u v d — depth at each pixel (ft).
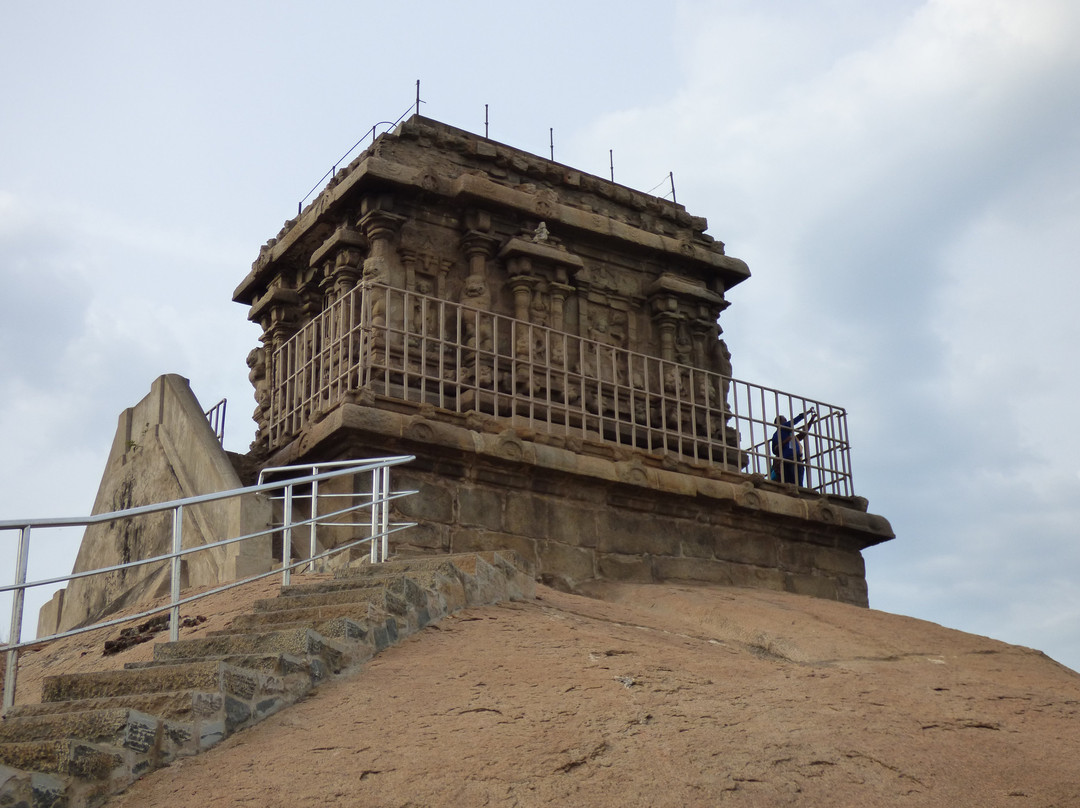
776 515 61.87
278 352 62.28
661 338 71.46
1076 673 40.73
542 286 66.33
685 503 58.90
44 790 22.71
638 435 68.44
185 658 30.27
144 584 56.75
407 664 30.73
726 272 74.64
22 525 28.48
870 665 39.04
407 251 63.21
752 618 44.11
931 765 25.91
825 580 64.23
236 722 26.66
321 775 23.93
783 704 29.14
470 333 63.36
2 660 45.57
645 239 71.00
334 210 64.85
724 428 65.46
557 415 64.28
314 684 29.01
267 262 71.26
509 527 52.95
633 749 25.54
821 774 25.03
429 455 51.39
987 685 34.73
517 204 65.92
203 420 59.72
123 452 66.59
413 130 65.98
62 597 66.69
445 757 24.68
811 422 67.36
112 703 26.23
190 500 32.99
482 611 36.73
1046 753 27.66
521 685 29.25
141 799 23.47
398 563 37.88
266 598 36.83
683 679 30.58
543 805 22.91
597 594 52.70
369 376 52.90
